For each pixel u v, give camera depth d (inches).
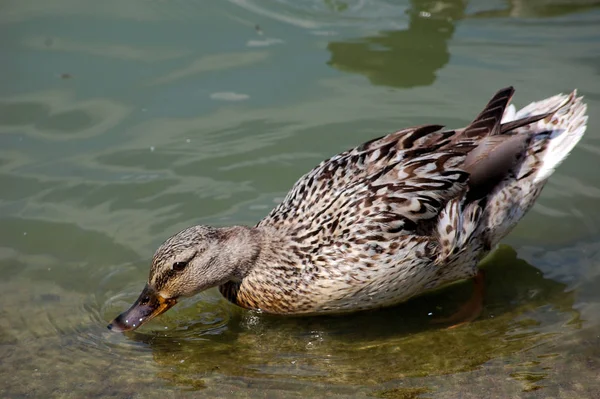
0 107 487.8
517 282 384.8
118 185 442.3
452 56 527.5
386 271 353.7
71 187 440.1
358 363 339.9
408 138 372.2
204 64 524.1
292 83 509.0
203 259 365.1
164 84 508.4
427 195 355.3
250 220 418.9
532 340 346.9
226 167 454.0
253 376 332.8
